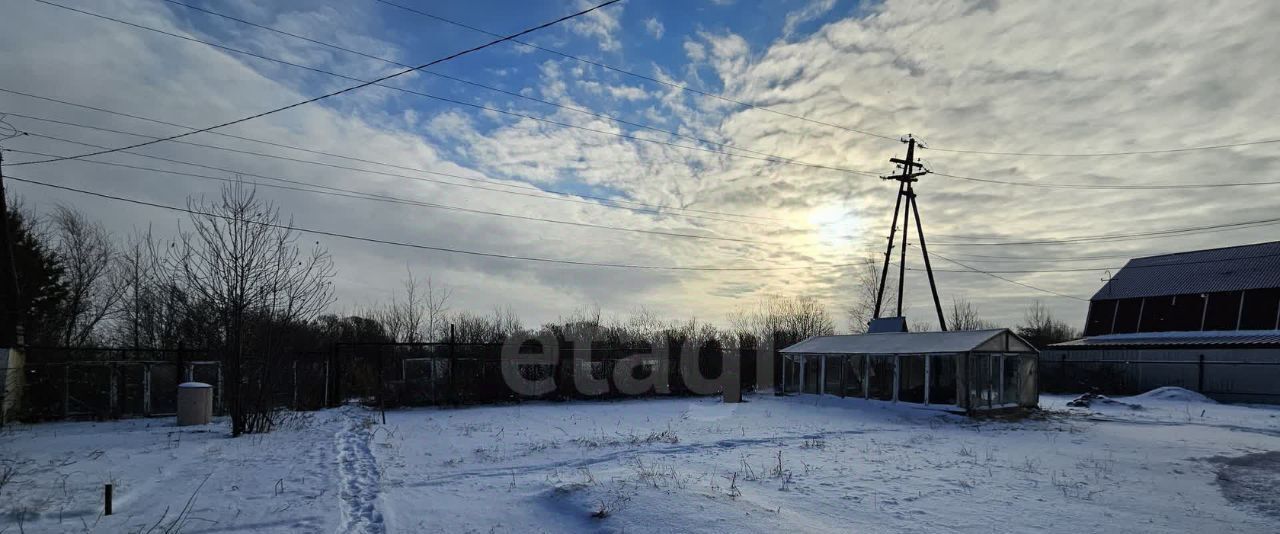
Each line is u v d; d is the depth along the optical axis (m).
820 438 17.00
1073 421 22.27
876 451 14.78
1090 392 32.44
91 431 16.39
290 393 22.66
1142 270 43.56
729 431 18.11
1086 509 9.49
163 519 7.91
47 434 15.71
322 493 9.38
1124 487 11.09
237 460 11.90
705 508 8.50
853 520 8.62
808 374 28.56
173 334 27.34
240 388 15.67
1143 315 41.03
